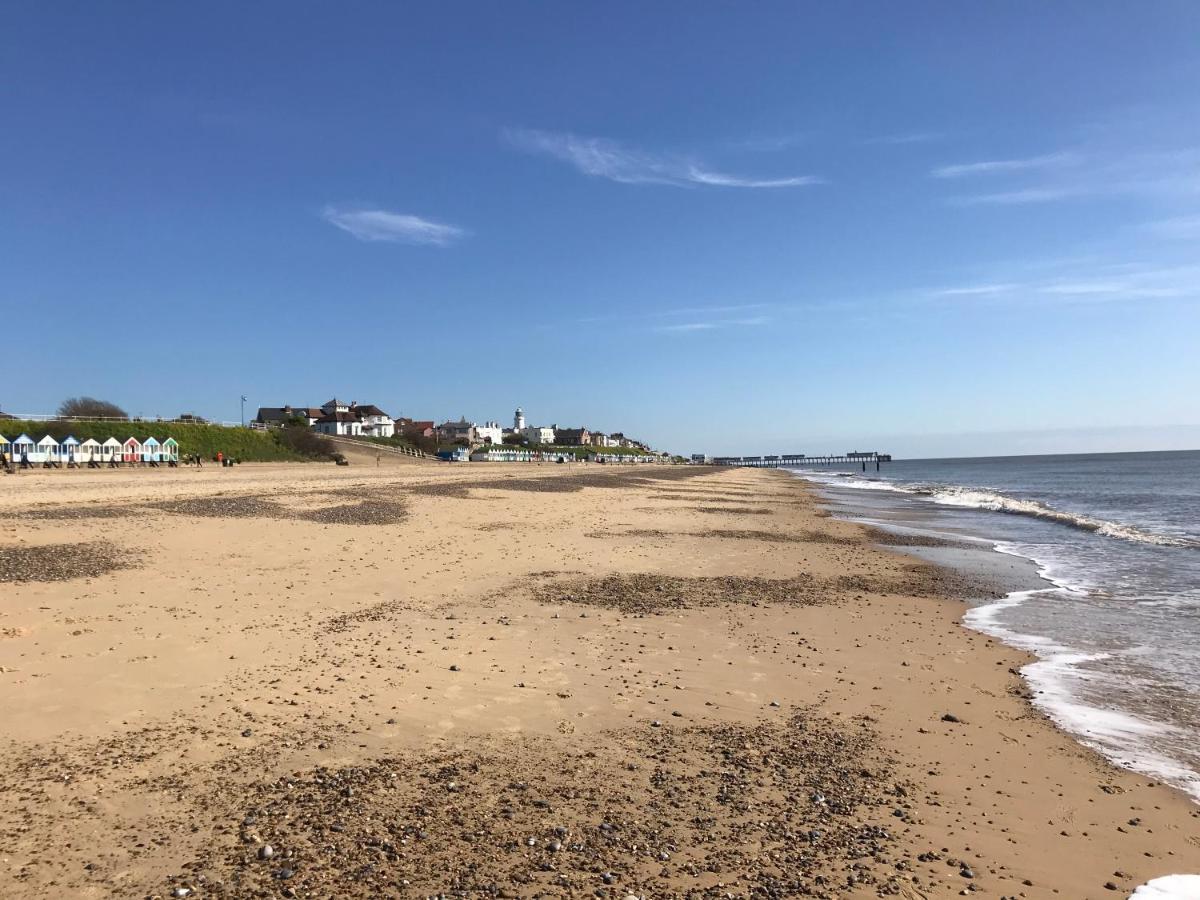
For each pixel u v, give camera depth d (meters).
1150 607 16.09
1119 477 98.75
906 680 10.53
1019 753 8.01
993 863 5.68
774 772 7.20
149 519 22.52
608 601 15.09
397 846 5.45
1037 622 14.59
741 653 11.59
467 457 135.25
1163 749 8.23
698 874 5.28
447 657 10.61
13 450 59.19
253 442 88.81
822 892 5.13
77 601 12.54
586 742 7.73
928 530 33.16
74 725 7.48
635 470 121.69
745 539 27.34
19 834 5.42
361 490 40.16
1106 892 5.36
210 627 11.48
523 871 5.19
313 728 7.71
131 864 5.09
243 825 5.66
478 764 7.02
